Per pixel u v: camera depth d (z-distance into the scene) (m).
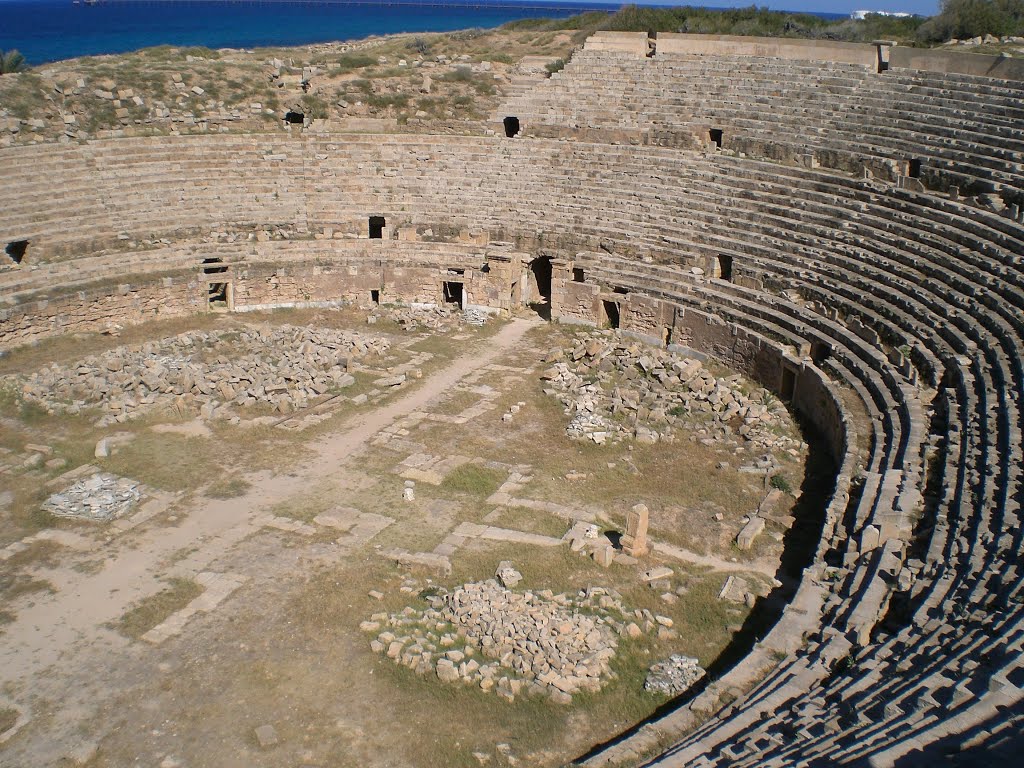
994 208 34.62
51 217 44.19
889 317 33.31
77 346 40.28
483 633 21.12
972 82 42.56
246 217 48.12
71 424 32.41
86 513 26.77
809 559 24.58
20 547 25.30
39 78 49.88
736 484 28.92
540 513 27.33
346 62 58.66
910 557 20.52
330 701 19.34
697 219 44.28
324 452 31.22
